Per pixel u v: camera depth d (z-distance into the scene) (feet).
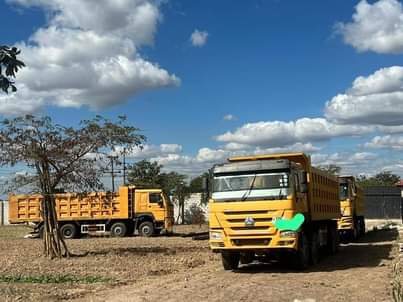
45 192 71.56
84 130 70.44
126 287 48.21
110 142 71.56
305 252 56.49
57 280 52.49
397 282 41.11
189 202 182.60
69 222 127.24
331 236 71.97
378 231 128.26
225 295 41.52
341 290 42.65
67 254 74.08
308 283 46.14
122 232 126.93
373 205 208.54
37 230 127.34
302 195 55.11
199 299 40.45
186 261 68.69
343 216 92.38
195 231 142.20
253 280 49.06
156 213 126.00
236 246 52.03
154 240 110.93
